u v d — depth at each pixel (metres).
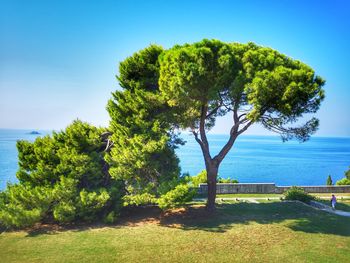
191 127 28.80
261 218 26.55
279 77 22.25
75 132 27.38
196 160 144.12
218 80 23.95
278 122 25.69
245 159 162.12
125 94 28.12
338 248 19.80
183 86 23.50
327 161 158.25
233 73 24.61
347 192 42.19
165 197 22.88
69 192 24.53
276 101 23.62
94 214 25.34
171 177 25.94
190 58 23.80
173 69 24.16
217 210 28.97
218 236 21.91
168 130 27.97
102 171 28.16
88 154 27.53
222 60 23.34
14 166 94.25
